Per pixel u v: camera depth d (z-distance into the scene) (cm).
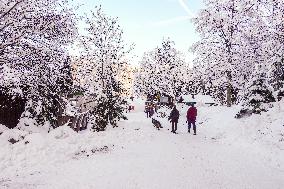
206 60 3469
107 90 2025
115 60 2352
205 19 3509
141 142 1645
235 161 1233
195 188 838
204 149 1507
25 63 1409
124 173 973
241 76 3244
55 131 1584
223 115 2527
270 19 2336
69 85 1975
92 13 2394
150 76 5941
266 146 1398
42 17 1266
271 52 2245
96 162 1154
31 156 1189
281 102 1923
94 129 1934
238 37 3238
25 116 1697
